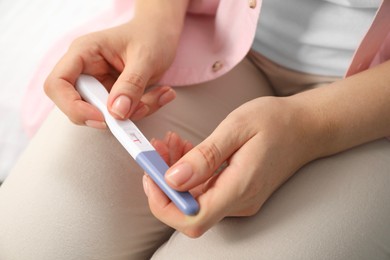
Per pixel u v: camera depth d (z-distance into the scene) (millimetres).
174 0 616
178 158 491
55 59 689
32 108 686
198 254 463
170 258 478
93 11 911
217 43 646
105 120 488
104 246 508
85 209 507
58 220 505
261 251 449
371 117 505
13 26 896
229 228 474
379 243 470
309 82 651
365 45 534
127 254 521
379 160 520
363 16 578
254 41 676
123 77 505
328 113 495
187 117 587
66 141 540
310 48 625
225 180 428
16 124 774
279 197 494
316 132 489
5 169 746
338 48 603
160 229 539
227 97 634
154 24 572
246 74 682
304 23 618
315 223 466
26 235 504
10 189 537
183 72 618
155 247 542
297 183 504
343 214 472
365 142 536
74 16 906
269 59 674
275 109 473
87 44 531
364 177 500
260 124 453
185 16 687
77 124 511
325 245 452
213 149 424
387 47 592
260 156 439
